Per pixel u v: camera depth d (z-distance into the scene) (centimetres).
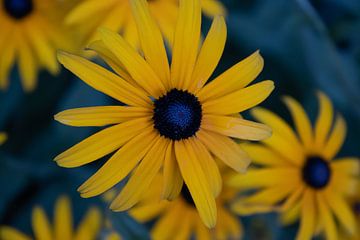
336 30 58
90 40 46
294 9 55
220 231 48
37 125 55
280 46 57
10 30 49
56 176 54
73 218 54
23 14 49
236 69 39
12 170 54
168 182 39
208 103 39
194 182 38
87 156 37
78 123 37
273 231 49
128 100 38
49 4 49
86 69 37
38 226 48
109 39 38
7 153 55
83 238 48
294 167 46
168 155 39
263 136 39
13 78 54
